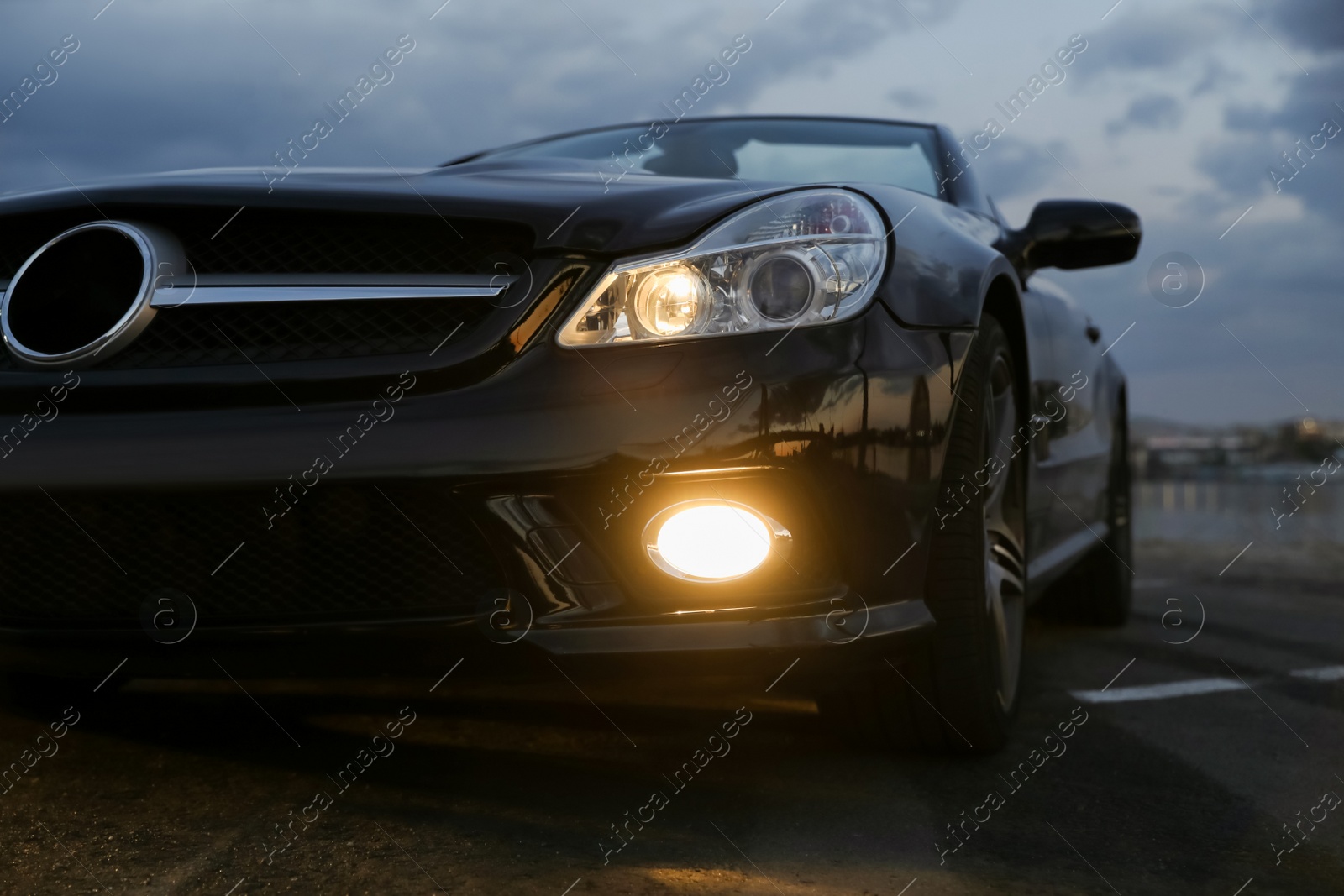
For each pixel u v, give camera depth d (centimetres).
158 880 124
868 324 148
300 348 148
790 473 140
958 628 166
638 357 142
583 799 152
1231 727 202
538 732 183
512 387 142
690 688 151
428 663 146
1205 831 148
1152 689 236
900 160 246
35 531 150
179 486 142
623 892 122
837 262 148
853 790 160
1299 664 264
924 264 161
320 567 145
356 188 156
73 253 157
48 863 128
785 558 143
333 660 147
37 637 152
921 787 162
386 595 145
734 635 143
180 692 210
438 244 151
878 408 146
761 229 148
